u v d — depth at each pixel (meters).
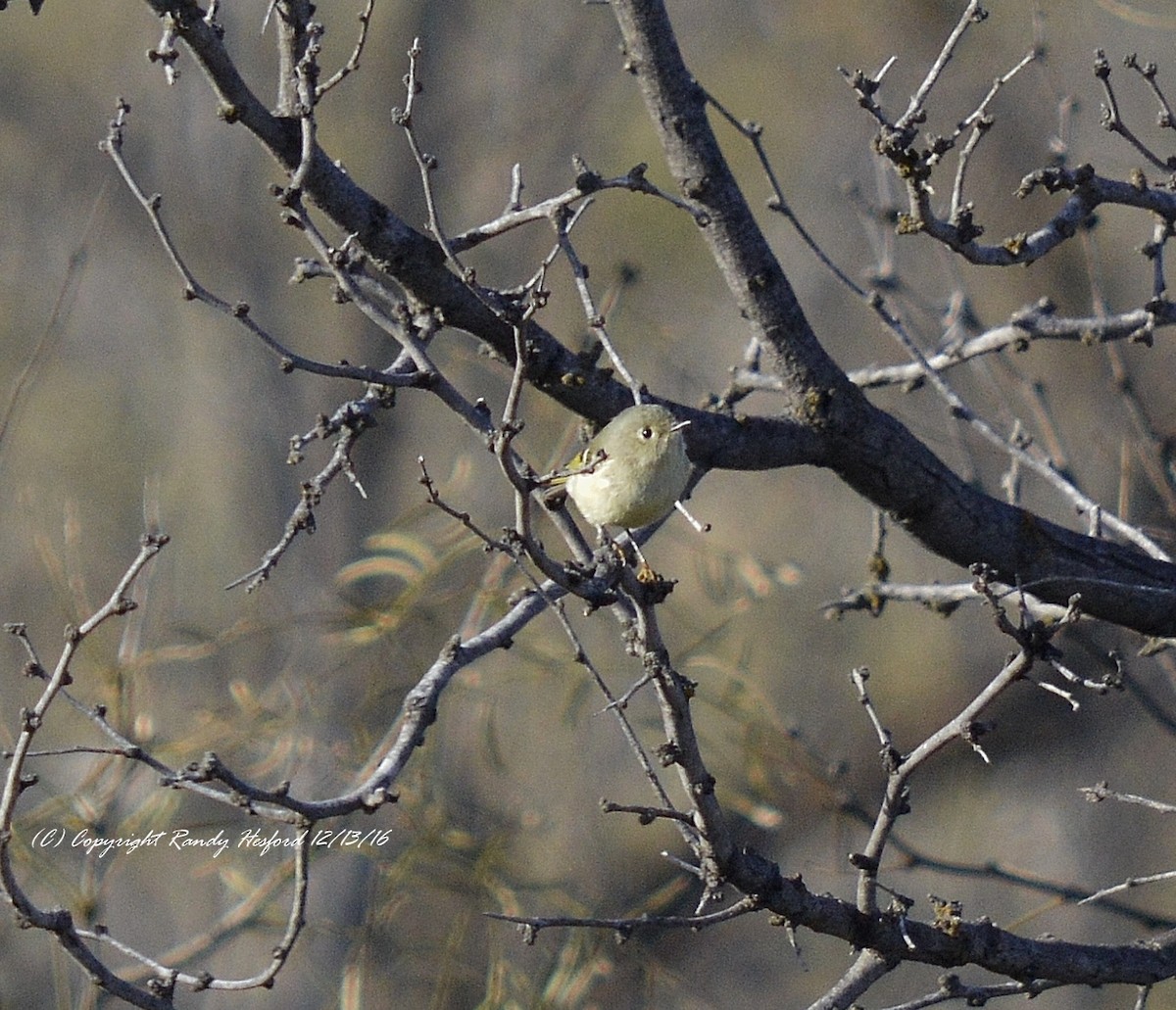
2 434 12.37
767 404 23.06
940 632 25.64
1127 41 22.91
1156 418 21.67
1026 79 23.36
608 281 22.81
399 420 24.33
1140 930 23.66
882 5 25.83
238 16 24.97
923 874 24.11
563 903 15.43
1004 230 23.62
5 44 25.73
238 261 25.27
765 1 26.67
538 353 8.93
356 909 19.52
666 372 23.11
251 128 8.27
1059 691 7.25
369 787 7.77
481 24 25.80
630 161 26.00
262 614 17.58
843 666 25.33
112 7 25.84
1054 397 23.02
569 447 14.65
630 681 17.91
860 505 25.53
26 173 25.89
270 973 7.06
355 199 8.54
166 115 25.48
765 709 16.27
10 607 22.05
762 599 18.20
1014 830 24.80
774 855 22.41
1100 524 10.55
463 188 25.53
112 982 6.89
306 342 25.12
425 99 25.52
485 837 15.92
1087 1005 22.81
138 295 25.64
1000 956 8.50
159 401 25.41
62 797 13.77
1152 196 9.29
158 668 16.66
